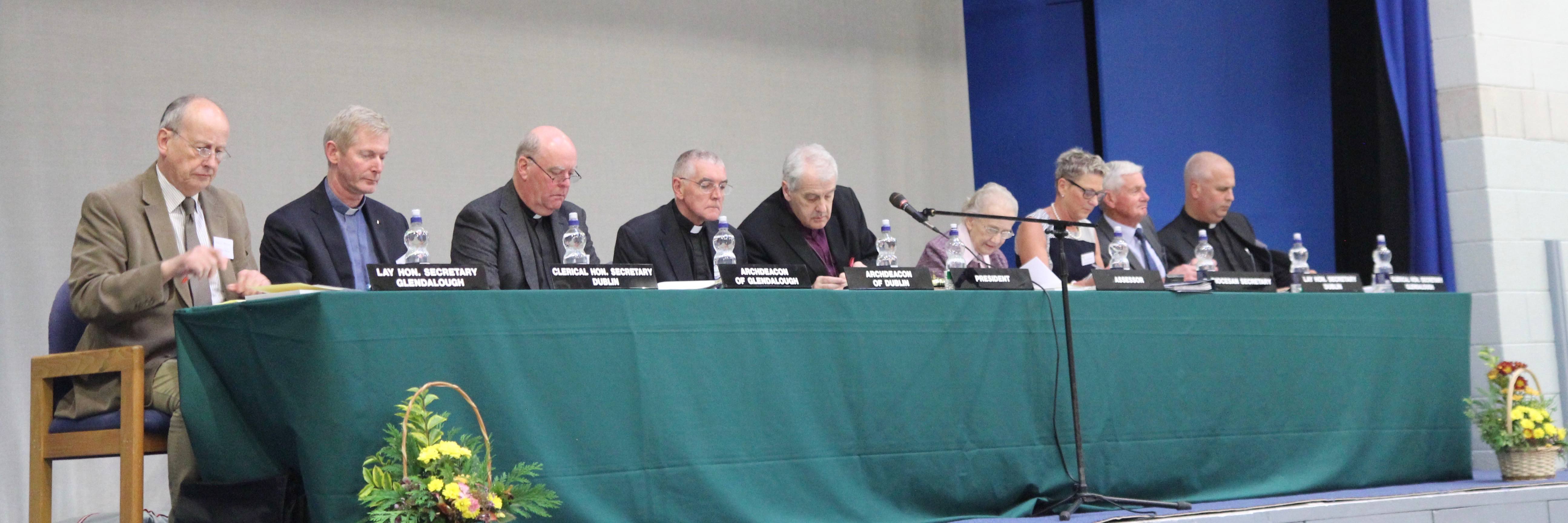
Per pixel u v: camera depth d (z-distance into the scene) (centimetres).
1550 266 579
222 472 275
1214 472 374
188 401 276
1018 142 715
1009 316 344
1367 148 608
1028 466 341
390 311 256
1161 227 670
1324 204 643
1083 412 351
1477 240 574
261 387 265
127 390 279
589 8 602
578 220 388
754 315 300
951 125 716
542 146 370
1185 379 371
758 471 295
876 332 320
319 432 248
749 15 652
